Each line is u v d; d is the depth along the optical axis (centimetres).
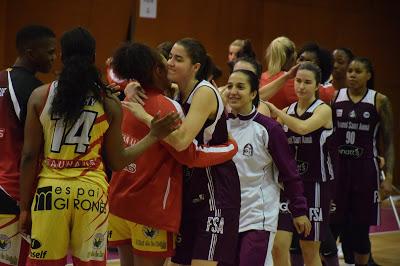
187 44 845
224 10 2408
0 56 1978
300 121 1064
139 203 822
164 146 818
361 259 1327
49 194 752
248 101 918
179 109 821
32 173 774
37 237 757
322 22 2664
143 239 834
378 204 1314
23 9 2002
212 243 838
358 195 1309
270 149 916
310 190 1088
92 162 766
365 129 1311
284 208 1027
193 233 857
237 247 907
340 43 2728
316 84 1105
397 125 2905
